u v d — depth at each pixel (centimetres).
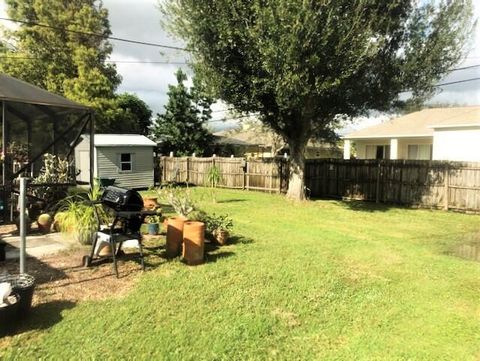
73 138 995
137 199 564
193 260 591
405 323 413
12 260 576
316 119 1406
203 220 737
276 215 1142
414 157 2123
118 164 1831
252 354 339
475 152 1619
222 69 1209
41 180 885
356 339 374
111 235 531
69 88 2528
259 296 472
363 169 1547
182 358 328
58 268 548
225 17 1091
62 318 390
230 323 394
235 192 1783
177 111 2777
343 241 803
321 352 347
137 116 3091
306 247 736
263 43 1045
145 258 614
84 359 320
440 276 580
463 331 396
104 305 425
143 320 393
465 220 1120
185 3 1138
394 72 1234
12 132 999
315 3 1005
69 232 676
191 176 2125
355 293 498
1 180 841
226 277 538
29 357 321
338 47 1035
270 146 3114
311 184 1748
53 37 2633
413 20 1205
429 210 1320
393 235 892
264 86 1146
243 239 791
